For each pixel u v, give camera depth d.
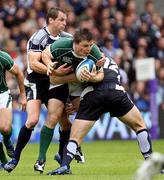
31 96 27.61
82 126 25.00
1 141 28.92
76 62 25.41
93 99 24.89
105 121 53.97
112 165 31.89
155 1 75.56
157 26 65.81
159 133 55.81
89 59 24.88
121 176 25.39
